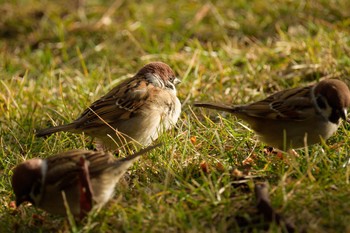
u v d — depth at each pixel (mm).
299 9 16953
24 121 12320
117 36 17047
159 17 17812
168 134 10680
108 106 10844
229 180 9008
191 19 17516
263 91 13281
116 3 18688
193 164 9719
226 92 13148
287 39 15281
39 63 16156
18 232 8805
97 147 11305
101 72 14750
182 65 14875
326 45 14289
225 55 15133
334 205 8094
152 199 8695
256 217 8078
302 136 9547
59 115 12281
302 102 9406
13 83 14430
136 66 15422
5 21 18281
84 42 17094
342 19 16438
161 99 11031
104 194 8586
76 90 13492
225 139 10602
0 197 9703
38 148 11133
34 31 17812
